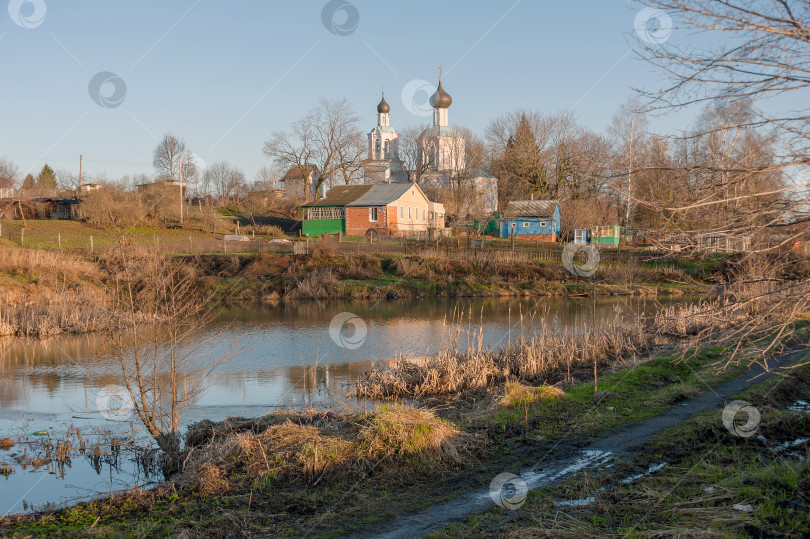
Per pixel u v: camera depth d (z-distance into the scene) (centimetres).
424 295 3653
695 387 1266
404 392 1459
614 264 3891
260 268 3772
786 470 727
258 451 863
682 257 685
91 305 2583
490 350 1792
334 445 848
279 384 1566
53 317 2436
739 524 587
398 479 801
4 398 1423
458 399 1367
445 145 6831
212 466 830
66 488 894
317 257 4003
